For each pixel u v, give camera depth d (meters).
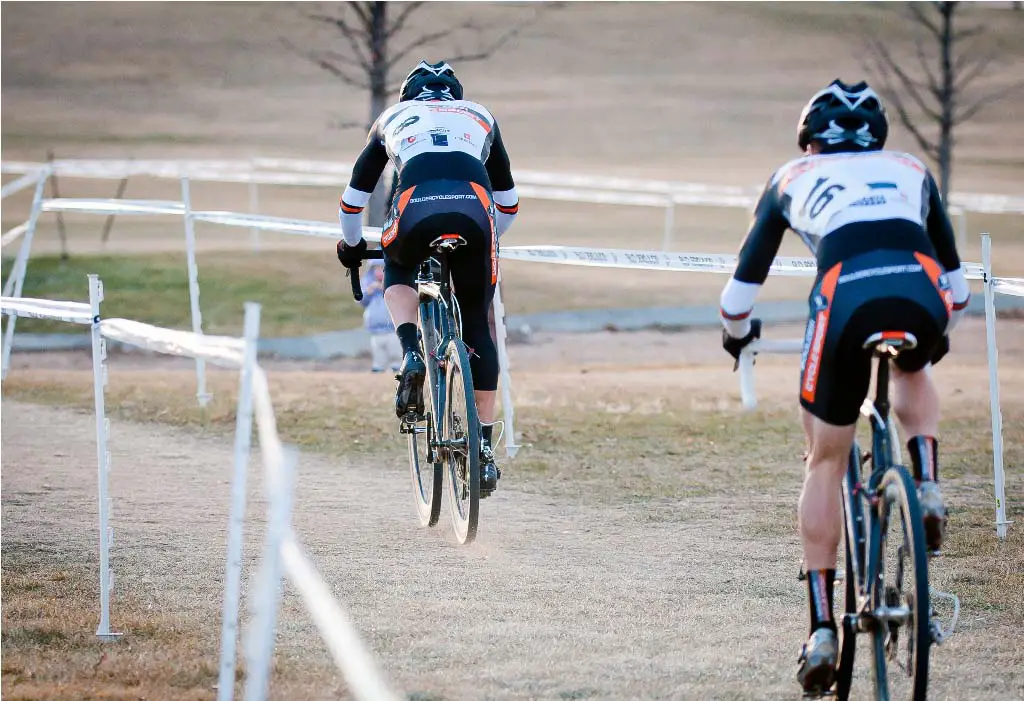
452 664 16.70
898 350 13.50
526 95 174.50
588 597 19.88
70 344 65.00
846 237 13.98
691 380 46.59
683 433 33.88
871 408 14.77
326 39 187.88
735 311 14.94
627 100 172.25
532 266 90.81
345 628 18.23
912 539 13.11
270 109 163.50
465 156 21.91
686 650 17.31
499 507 26.22
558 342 64.31
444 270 21.45
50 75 176.12
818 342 13.95
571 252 28.64
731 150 149.12
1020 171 125.81
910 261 13.80
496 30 196.00
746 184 125.69
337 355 61.81
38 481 28.72
